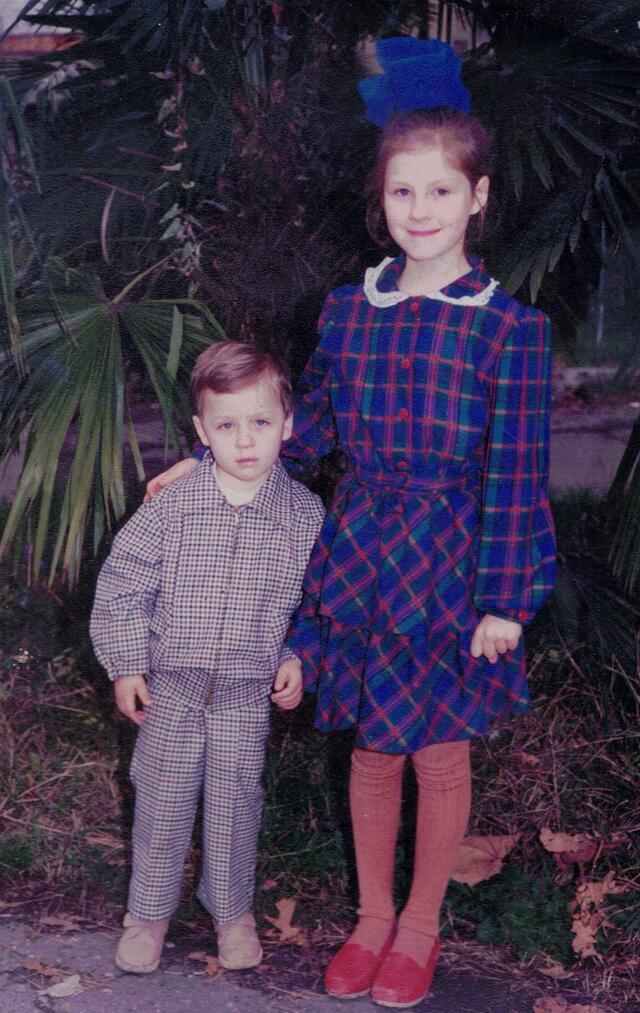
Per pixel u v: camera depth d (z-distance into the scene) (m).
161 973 2.10
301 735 2.79
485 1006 2.04
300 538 2.06
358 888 2.32
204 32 2.57
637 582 2.88
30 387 2.33
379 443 1.98
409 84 1.96
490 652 1.96
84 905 2.29
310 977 2.11
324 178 2.60
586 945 2.18
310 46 2.70
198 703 2.03
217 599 2.00
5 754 2.72
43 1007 1.98
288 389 2.00
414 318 1.97
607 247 2.67
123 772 2.69
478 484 2.01
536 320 1.94
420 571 1.93
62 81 2.69
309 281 2.65
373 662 1.96
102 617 2.02
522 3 2.59
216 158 2.58
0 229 2.17
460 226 1.94
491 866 2.39
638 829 2.47
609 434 5.90
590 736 2.78
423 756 2.08
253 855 2.14
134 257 2.69
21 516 2.33
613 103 2.52
